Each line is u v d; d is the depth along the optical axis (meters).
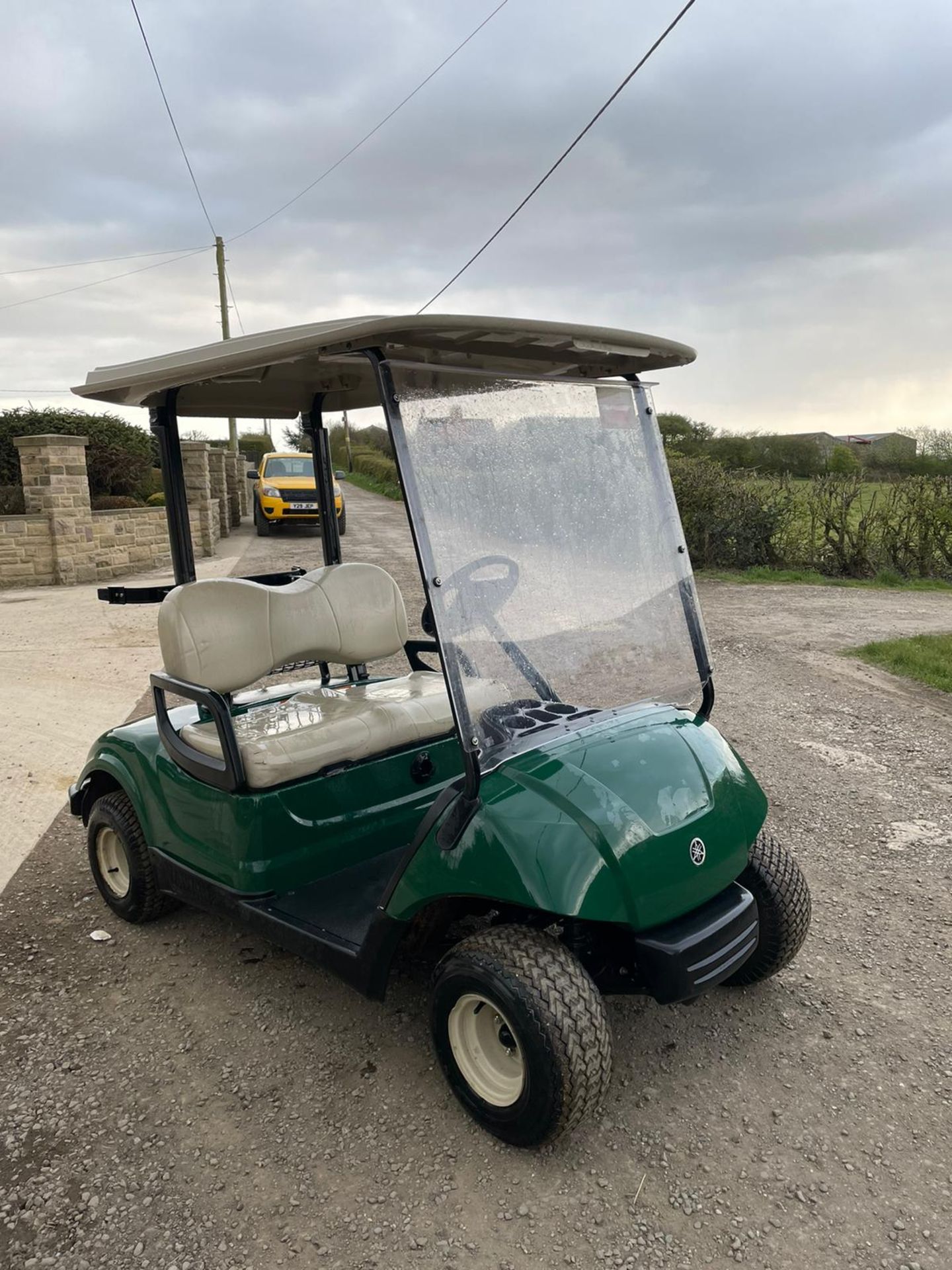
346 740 3.07
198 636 3.32
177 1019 2.94
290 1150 2.37
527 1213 2.15
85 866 4.10
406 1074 2.65
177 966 3.27
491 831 2.18
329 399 3.87
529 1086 2.18
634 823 2.20
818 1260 2.01
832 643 8.69
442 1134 2.41
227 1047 2.80
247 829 2.86
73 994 3.10
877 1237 2.07
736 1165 2.29
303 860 2.98
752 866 2.80
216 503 18.81
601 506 2.73
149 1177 2.29
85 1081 2.65
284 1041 2.82
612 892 2.12
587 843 2.13
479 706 2.32
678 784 2.37
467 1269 2.01
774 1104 2.50
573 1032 2.14
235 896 2.94
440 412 2.39
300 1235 2.10
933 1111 2.48
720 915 2.37
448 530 2.35
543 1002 2.15
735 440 17.72
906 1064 2.67
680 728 2.61
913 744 5.60
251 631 3.51
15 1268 2.03
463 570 2.37
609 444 2.79
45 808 4.76
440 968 2.39
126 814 3.44
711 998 2.99
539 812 2.18
